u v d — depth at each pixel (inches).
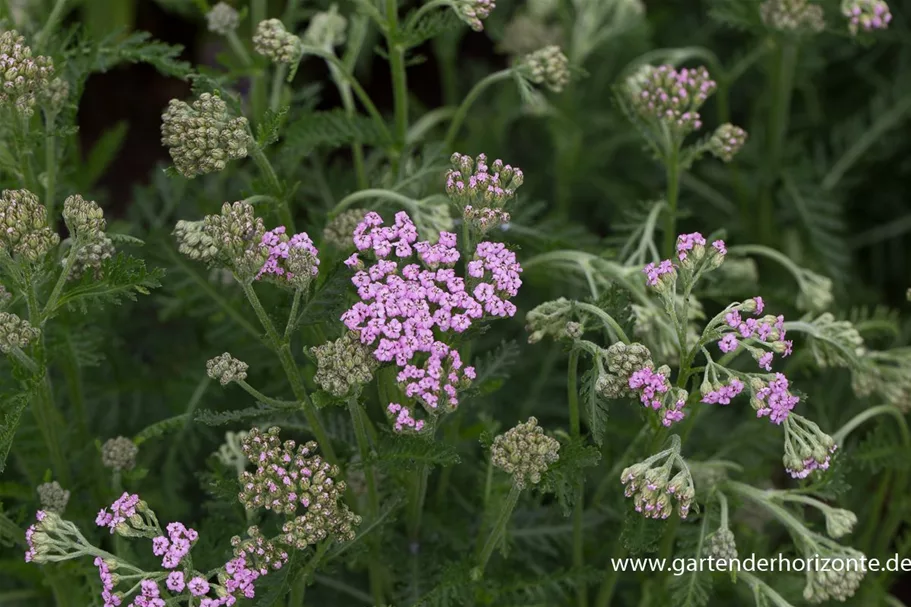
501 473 32.5
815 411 36.8
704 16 43.7
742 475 34.0
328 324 30.0
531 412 37.4
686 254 29.3
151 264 34.3
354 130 33.2
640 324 31.8
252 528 29.0
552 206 42.5
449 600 31.0
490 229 29.6
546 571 33.9
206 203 35.8
